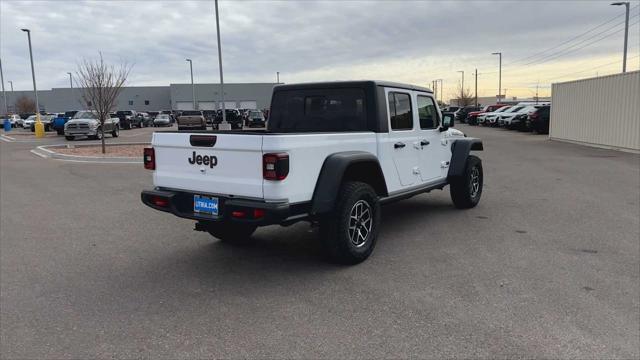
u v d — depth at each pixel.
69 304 4.41
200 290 4.72
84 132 27.36
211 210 4.97
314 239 6.55
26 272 5.28
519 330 3.78
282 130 6.71
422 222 7.35
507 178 11.89
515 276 4.96
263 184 4.54
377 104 5.85
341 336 3.72
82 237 6.73
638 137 18.38
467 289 4.63
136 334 3.81
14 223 7.56
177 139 5.16
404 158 6.37
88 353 3.53
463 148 7.79
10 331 3.89
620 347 3.52
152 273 5.23
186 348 3.58
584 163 15.07
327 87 6.22
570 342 3.59
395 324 3.91
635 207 8.35
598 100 21.34
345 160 5.01
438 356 3.41
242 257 5.76
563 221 7.36
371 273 5.12
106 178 12.34
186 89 92.44
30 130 45.84
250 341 3.67
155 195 5.30
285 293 4.60
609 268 5.19
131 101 96.62
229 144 4.71
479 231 6.79
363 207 5.46
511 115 37.91
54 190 10.55
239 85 94.19
